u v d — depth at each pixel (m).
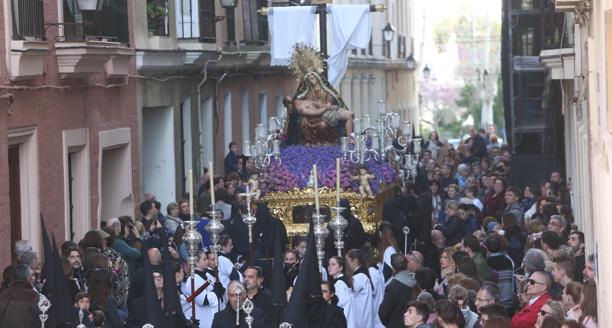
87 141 31.86
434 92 140.62
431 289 22.98
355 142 31.91
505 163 48.53
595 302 18.67
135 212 35.84
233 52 44.88
